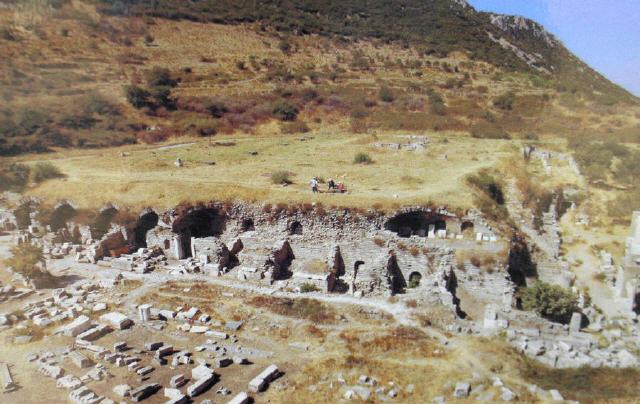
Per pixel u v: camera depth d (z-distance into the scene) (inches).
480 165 2151.8
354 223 1565.0
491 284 1411.2
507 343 1149.7
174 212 1631.4
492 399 914.7
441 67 4872.0
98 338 1159.6
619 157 2255.2
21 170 2066.9
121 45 4532.5
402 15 6284.5
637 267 1378.0
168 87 3784.5
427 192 1686.8
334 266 1520.7
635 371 1053.8
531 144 2687.0
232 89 4008.4
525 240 1600.6
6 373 1011.9
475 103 3767.2
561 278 1470.2
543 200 1875.0
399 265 1514.5
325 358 1069.8
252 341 1153.4
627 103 3484.3
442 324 1232.8
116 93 3585.1
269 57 4852.4
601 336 1213.1
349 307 1291.8
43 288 1421.0
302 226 1605.6
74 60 4040.4
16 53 3887.8
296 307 1294.3
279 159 2433.6
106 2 5167.3
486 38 5940.0
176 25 5157.5
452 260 1460.4
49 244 1706.4
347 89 4101.9
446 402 907.4
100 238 1701.5
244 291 1392.7
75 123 3073.3
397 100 3846.0
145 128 3238.2
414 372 1011.3
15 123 2861.7
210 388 965.8
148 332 1189.7
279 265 1545.3
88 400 914.1
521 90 4015.8
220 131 3371.1
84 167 2258.9
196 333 1184.8
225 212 1660.9
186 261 1584.6
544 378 1026.7
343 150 2677.2
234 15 5595.5
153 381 988.6
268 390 960.3
